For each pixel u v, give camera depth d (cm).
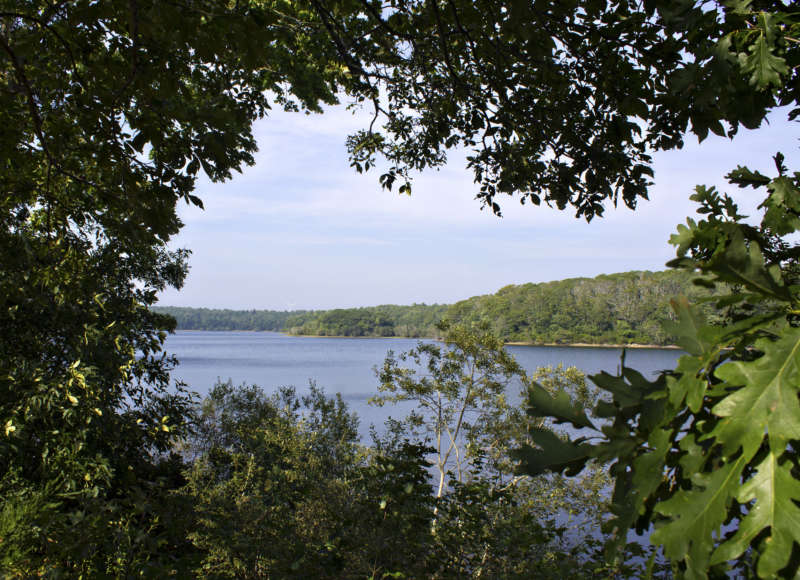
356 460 1064
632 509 72
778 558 54
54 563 301
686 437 70
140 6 279
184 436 1026
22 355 693
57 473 528
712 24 184
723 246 92
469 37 419
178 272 1422
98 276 825
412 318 16075
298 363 7331
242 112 353
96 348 777
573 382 1094
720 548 59
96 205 545
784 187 102
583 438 78
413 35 488
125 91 349
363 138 673
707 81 182
